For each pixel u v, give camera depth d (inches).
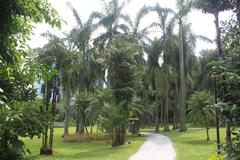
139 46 1654.8
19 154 172.6
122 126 1039.6
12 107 170.2
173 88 2196.1
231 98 213.9
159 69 1856.5
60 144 1179.3
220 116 221.3
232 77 204.2
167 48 1811.0
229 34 251.6
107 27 1581.0
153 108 2185.0
